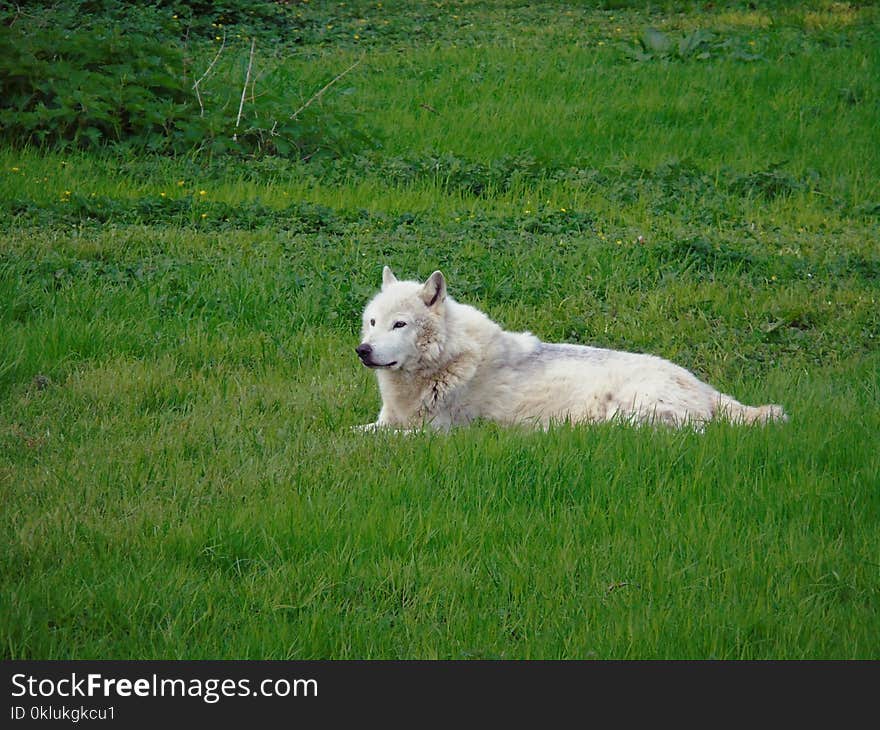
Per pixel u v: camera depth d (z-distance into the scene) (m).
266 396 21.12
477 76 52.47
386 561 14.39
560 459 17.23
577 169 40.56
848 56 55.84
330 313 26.31
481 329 20.75
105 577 13.77
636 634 12.80
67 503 15.67
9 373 21.41
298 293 27.33
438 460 17.33
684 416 19.33
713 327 27.05
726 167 41.22
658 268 30.52
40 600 13.05
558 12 70.50
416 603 13.63
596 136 45.25
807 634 12.92
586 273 30.05
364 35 62.44
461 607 13.49
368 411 21.48
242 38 58.91
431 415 20.55
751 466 17.58
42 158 38.44
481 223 34.03
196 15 61.34
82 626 12.93
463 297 28.11
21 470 16.92
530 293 28.50
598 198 37.94
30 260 28.00
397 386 20.47
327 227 33.31
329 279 28.12
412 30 63.84
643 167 41.88
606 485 16.66
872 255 32.53
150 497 16.12
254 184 37.44
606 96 50.31
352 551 14.62
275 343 24.25
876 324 27.05
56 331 23.17
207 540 14.71
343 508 15.80
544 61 55.53
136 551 14.45
